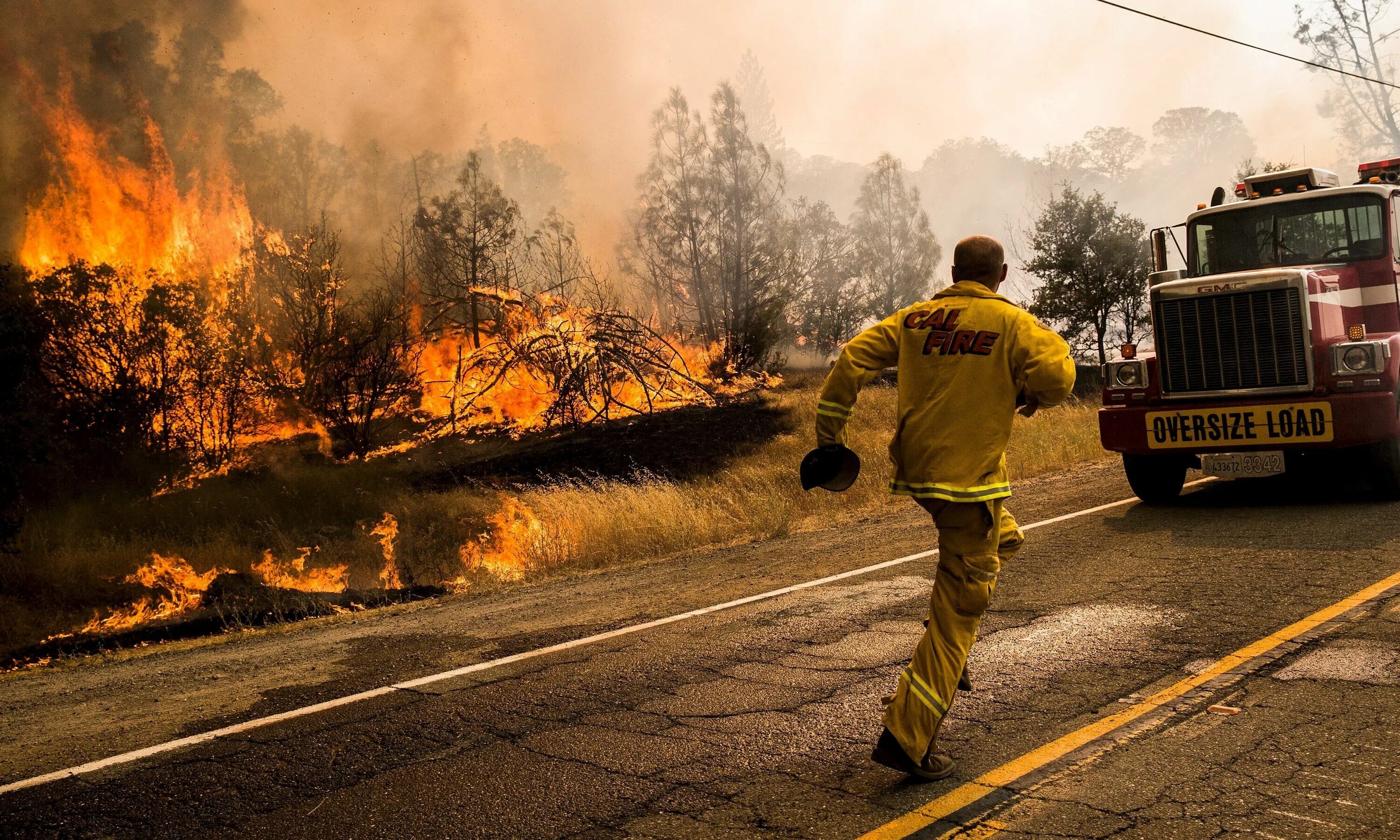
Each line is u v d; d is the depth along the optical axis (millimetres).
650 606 6637
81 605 11227
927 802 3162
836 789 3314
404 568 12125
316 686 5113
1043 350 3270
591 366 21312
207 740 4285
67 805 3623
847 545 8570
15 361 11641
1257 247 9758
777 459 16656
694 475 15945
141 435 17734
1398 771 3143
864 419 19250
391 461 19484
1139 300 25031
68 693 5508
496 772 3682
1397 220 9227
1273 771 3211
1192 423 8430
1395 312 9102
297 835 3242
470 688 4832
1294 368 8117
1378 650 4344
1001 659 4652
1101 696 4059
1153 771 3279
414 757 3902
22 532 13031
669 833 3066
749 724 4008
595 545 10445
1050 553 7148
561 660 5254
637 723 4121
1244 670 4230
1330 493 8859
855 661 4809
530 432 20766
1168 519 8188
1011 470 12633
